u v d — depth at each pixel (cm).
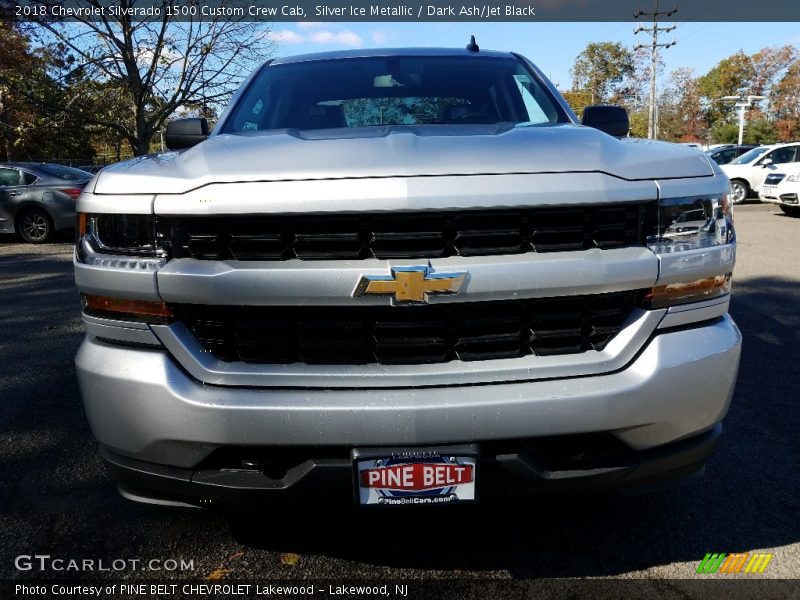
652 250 208
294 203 193
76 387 428
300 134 255
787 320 574
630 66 6612
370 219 196
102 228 211
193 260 202
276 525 266
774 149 1850
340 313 201
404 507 200
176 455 205
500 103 328
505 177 198
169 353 205
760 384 420
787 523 266
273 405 195
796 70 5762
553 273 199
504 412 195
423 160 200
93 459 327
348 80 341
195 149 237
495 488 203
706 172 220
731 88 6525
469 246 198
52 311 642
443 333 203
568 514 272
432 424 194
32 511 279
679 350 210
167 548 252
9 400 405
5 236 1363
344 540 256
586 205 201
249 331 203
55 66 1427
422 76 343
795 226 1292
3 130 2539
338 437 195
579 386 201
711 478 303
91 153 3450
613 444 209
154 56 1404
